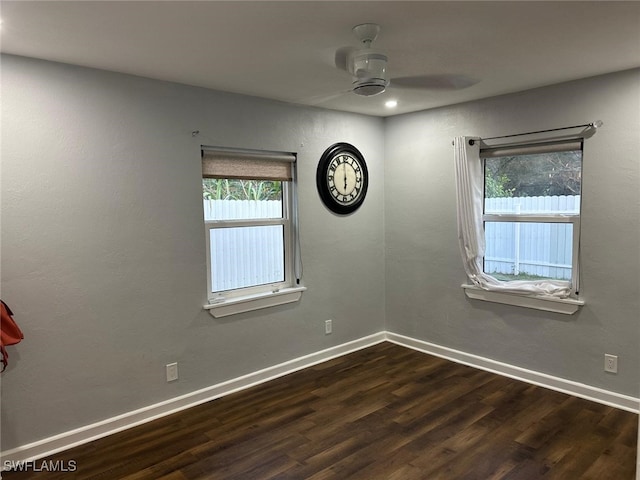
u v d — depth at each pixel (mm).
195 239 3209
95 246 2760
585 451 2557
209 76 2902
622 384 3049
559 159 3328
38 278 2568
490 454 2549
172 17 1941
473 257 3730
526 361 3547
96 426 2803
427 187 4121
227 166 3393
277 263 3818
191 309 3211
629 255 2963
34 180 2529
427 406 3152
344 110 4047
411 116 4191
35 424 2596
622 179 2957
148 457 2582
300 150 3801
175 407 3152
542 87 3271
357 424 2918
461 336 3979
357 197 4242
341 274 4188
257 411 3127
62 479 2389
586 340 3199
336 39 2250
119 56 2482
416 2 1830
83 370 2752
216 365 3371
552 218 3379
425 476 2359
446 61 2654
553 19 2035
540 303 3406
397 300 4484
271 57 2520
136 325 2953
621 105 2922
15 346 2514
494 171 3738
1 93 2412
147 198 2963
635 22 2084
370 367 3910
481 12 1950
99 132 2742
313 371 3848
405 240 4355
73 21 1972
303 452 2607
